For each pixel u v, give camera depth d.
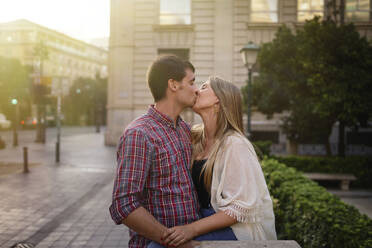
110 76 18.12
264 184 1.78
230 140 1.78
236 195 1.66
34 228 4.92
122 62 17.78
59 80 12.83
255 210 1.67
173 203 1.60
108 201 6.58
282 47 8.44
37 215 5.57
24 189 7.51
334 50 7.47
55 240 4.45
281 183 4.30
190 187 1.70
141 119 1.68
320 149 15.60
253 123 16.80
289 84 8.57
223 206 1.70
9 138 23.00
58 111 12.27
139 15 17.67
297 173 4.84
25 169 9.75
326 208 2.86
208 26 17.34
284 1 16.91
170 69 1.71
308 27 7.70
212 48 17.33
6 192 7.19
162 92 1.73
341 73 7.13
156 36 17.61
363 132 16.52
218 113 1.92
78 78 52.62
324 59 7.34
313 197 3.30
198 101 1.96
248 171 1.71
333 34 7.36
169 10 17.72
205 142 2.03
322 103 7.34
